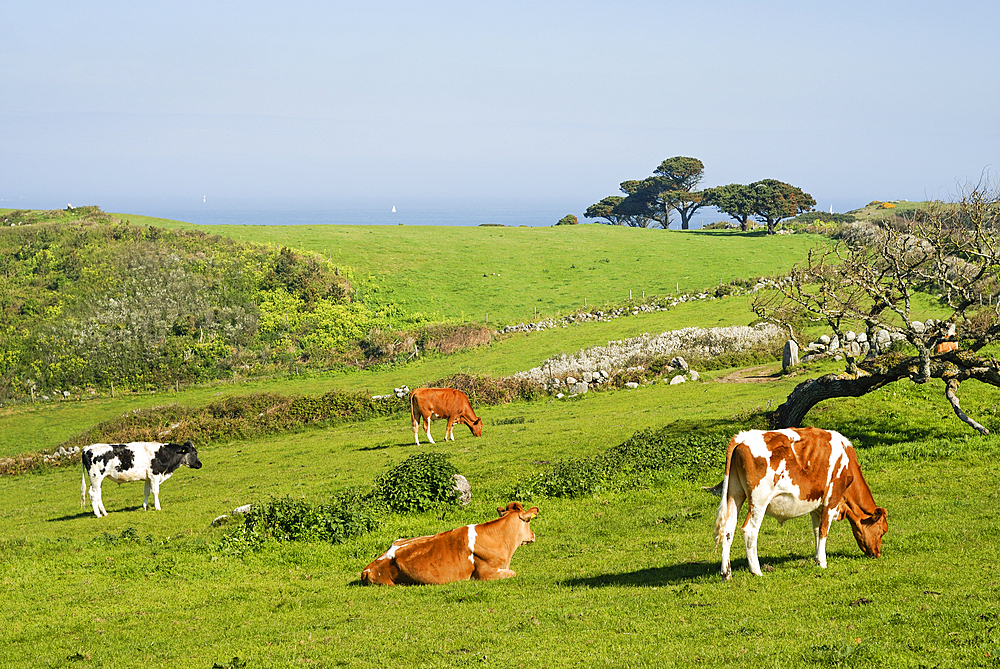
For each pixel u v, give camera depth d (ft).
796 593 35.88
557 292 272.10
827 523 41.09
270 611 43.45
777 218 366.02
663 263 300.20
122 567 55.72
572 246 340.39
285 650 34.12
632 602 37.19
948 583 35.12
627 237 360.69
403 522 66.74
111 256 261.44
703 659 27.99
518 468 84.74
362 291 267.80
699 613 34.27
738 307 209.46
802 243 322.55
